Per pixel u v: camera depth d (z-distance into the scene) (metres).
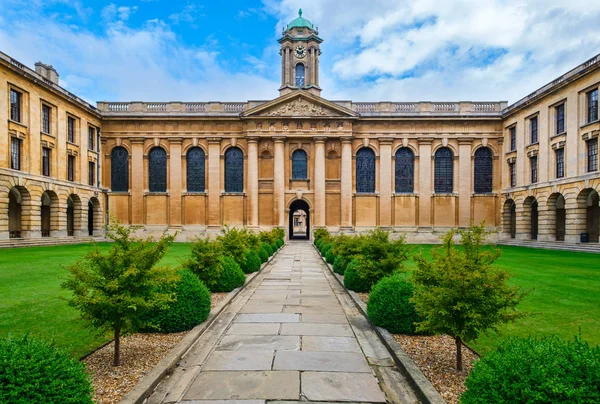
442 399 5.37
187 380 6.32
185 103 46.91
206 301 9.39
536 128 38.91
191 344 7.93
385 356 7.44
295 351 7.69
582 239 32.09
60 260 21.12
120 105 46.84
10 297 11.71
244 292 13.95
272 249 27.86
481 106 45.94
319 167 45.00
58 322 9.09
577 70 32.25
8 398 3.73
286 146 45.88
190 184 46.69
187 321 8.66
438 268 6.59
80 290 6.59
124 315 6.55
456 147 45.69
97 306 6.51
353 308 11.38
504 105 45.72
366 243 12.93
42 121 35.53
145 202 46.00
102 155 45.94
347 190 44.97
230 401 5.60
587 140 31.47
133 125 46.19
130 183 46.00
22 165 32.94
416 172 45.84
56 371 4.16
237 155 46.66
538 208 37.50
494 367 4.18
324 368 6.82
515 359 4.03
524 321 9.23
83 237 38.69
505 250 31.55
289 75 51.22
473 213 45.28
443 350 7.43
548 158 36.03
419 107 46.28
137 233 45.44
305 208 51.12
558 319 9.44
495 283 6.16
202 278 12.95
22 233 33.44
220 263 13.09
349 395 5.80
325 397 5.73
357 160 46.44
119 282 6.66
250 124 45.22
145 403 5.54
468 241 6.75
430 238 44.78
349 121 45.09
